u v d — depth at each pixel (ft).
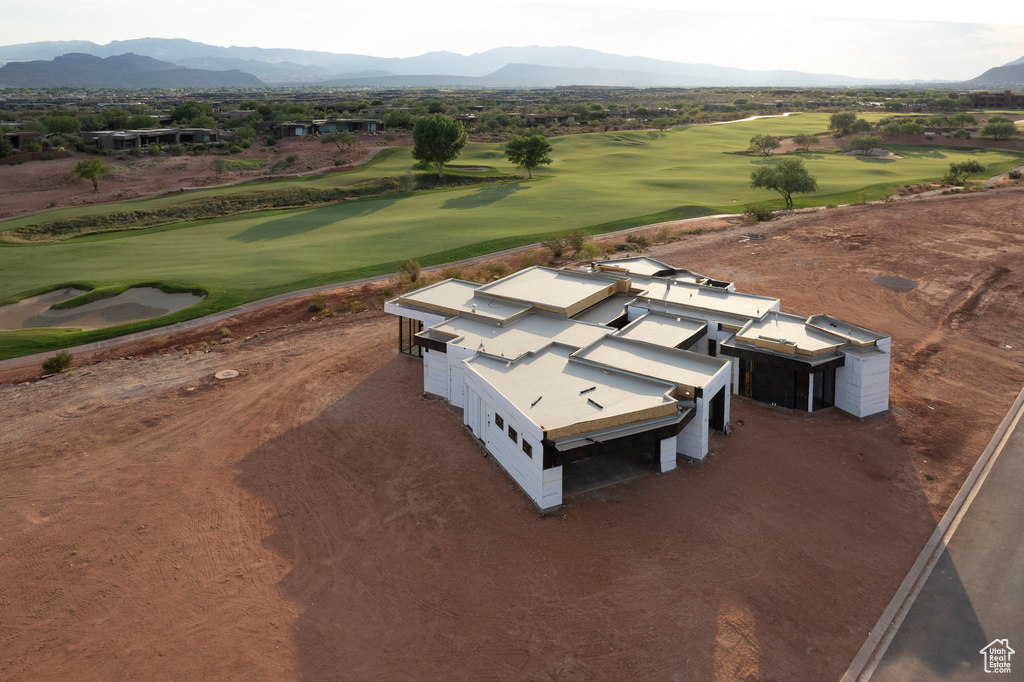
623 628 67.31
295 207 365.40
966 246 211.61
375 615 70.49
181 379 131.03
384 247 239.71
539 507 85.61
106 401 122.21
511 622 68.54
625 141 626.23
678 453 98.84
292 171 491.31
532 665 63.46
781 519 84.02
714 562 76.23
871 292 174.19
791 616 68.90
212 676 63.57
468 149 573.33
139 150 545.85
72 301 188.75
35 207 387.75
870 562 76.64
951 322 154.40
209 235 285.84
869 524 83.46
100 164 435.94
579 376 102.68
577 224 270.26
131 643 68.03
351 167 482.69
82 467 100.58
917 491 90.43
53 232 318.45
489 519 84.48
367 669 63.87
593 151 572.92
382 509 88.12
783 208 308.19
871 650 64.64
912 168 447.42
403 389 122.11
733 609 69.46
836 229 237.04
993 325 152.05
